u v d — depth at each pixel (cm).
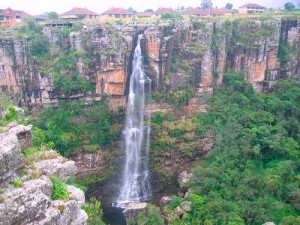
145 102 5634
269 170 4244
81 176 5200
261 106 5566
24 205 1432
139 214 4009
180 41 5659
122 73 5359
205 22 5672
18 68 5247
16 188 1496
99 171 5316
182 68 5659
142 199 5019
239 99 5647
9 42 5103
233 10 8825
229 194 3828
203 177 4094
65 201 1645
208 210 3600
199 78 5694
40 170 1820
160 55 5438
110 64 5291
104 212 4650
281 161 4388
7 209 1367
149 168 5428
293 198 3681
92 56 5350
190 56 5634
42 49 5384
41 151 2025
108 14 7969
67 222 1617
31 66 5269
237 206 3634
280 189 3803
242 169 4353
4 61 5184
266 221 3428
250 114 5244
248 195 3788
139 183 5303
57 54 5431
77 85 5341
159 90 5612
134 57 5547
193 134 5381
